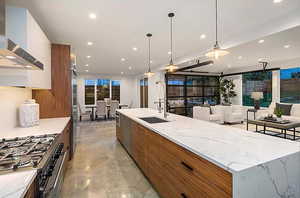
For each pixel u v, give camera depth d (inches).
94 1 84.5
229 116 255.6
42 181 39.4
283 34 122.3
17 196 27.1
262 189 38.3
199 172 46.6
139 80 410.6
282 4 90.2
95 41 149.1
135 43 157.2
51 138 62.8
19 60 51.0
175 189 59.9
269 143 52.9
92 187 84.7
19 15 64.9
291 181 42.9
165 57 221.8
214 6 91.1
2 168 37.1
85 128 239.0
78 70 335.9
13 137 65.1
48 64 105.9
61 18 102.9
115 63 261.3
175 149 59.5
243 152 44.8
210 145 51.1
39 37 82.7
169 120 101.7
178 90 341.1
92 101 387.2
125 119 139.4
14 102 85.2
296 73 238.5
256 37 122.7
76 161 118.6
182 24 114.7
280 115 178.7
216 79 378.6
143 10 94.6
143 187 84.7
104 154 133.0
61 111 119.3
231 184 35.7
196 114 267.1
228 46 149.1
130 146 124.8
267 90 285.7
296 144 52.0
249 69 305.1
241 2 87.6
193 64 251.0
